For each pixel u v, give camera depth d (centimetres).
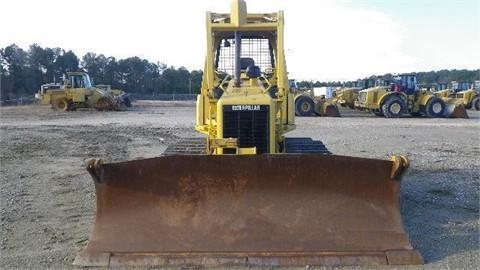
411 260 513
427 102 2959
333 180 548
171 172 544
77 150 1419
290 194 547
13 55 8150
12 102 5559
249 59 811
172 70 9606
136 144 1566
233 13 767
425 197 810
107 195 547
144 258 513
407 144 1527
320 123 2383
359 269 500
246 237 528
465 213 714
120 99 3950
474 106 4059
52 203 780
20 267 508
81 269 503
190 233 532
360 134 1819
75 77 3625
